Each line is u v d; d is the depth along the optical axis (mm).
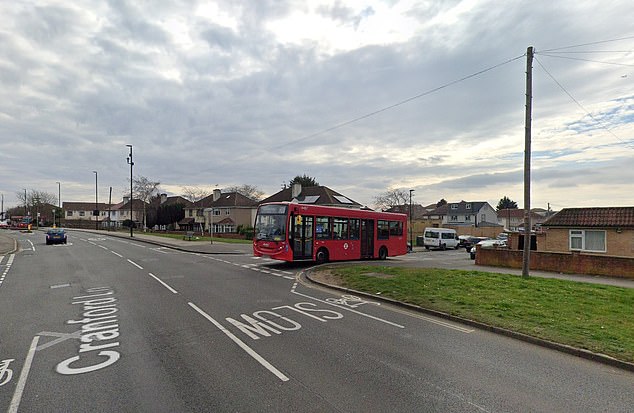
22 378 5301
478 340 7395
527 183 14938
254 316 8844
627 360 6133
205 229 71125
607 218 25688
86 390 4918
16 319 8453
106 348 6547
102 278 14516
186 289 12273
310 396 4801
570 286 12766
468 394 4980
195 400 4652
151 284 13195
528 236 14844
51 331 7535
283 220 18500
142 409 4426
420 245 55062
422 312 9625
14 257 22609
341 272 15742
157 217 78625
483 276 14578
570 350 6695
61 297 10906
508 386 5273
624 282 15953
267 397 4758
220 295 11336
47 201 106812
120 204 107375
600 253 25391
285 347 6684
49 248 29344
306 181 69188
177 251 28203
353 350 6598
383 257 24266
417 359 6246
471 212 81125
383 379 5387
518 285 12703
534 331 7602
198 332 7512
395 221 25359
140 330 7621
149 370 5582
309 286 13461
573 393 5102
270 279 14859
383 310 9852
